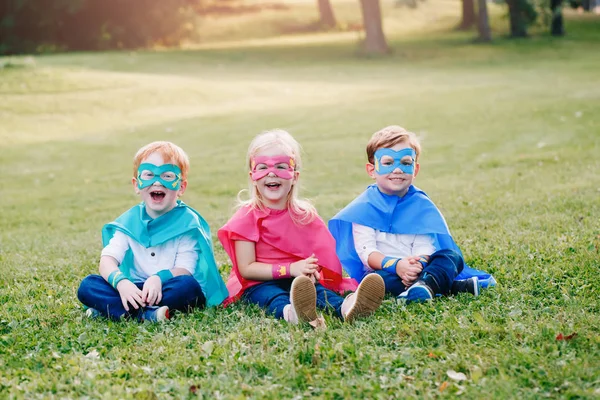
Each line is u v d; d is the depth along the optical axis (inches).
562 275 192.1
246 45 1508.4
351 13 1932.8
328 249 191.8
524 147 516.4
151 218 191.0
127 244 187.6
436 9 1956.2
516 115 628.7
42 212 410.6
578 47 1309.1
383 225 196.9
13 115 725.3
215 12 1919.3
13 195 465.4
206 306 184.1
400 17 1851.6
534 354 136.7
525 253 219.8
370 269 196.7
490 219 292.4
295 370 133.9
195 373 137.1
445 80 946.7
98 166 548.4
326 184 447.2
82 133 672.4
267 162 185.9
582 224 261.0
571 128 560.4
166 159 188.1
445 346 144.3
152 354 147.5
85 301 179.2
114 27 1475.1
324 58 1275.8
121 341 157.5
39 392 130.7
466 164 479.2
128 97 800.3
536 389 122.8
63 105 763.4
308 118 676.7
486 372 131.7
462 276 196.9
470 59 1212.5
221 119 694.5
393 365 136.6
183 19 1535.4
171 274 182.1
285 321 167.2
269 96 842.8
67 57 1099.3
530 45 1352.1
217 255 253.8
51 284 216.8
